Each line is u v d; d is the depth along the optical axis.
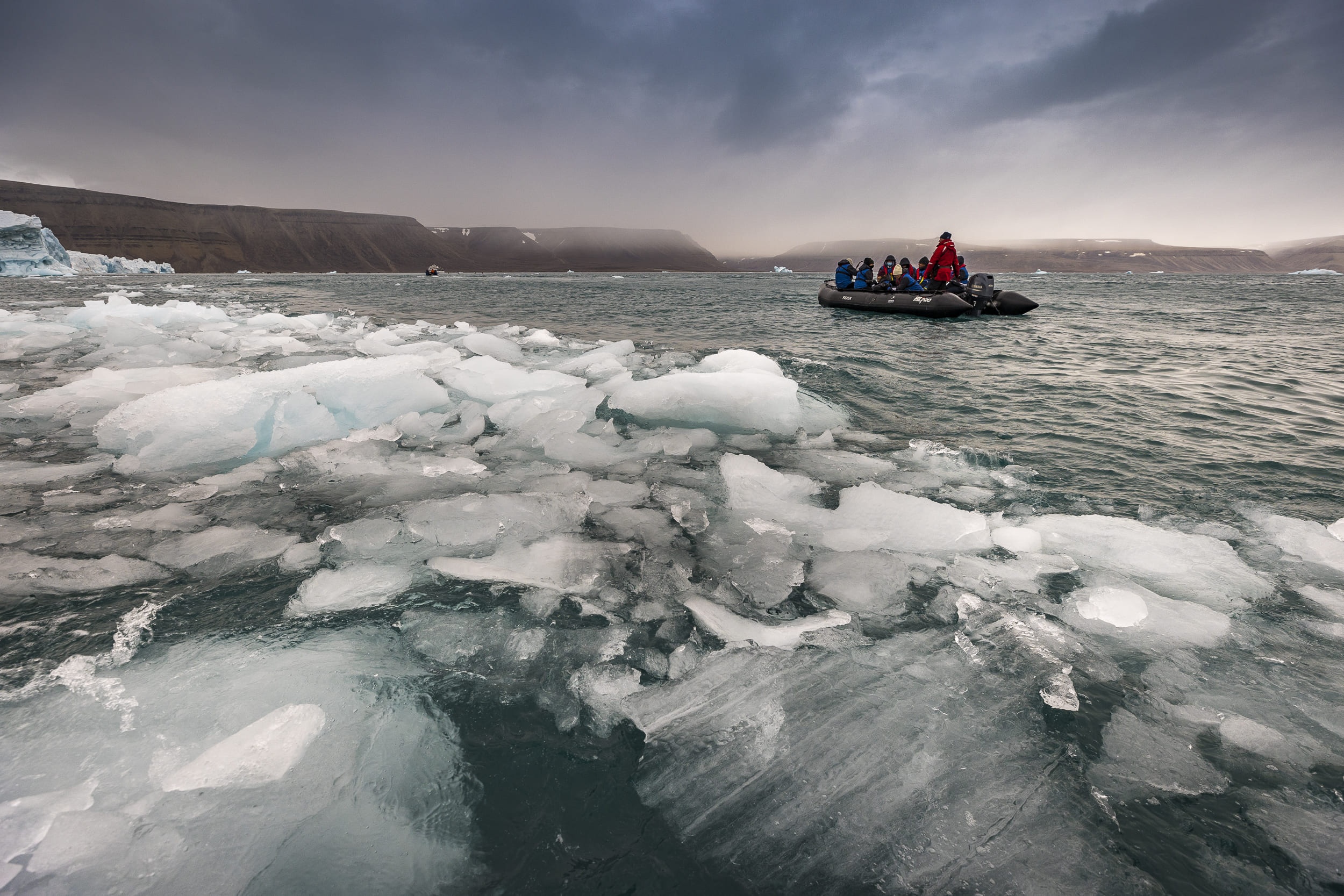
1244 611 2.21
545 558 2.47
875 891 1.20
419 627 2.01
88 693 1.67
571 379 5.29
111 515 2.86
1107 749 1.58
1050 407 5.02
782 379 5.04
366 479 3.37
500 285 32.91
